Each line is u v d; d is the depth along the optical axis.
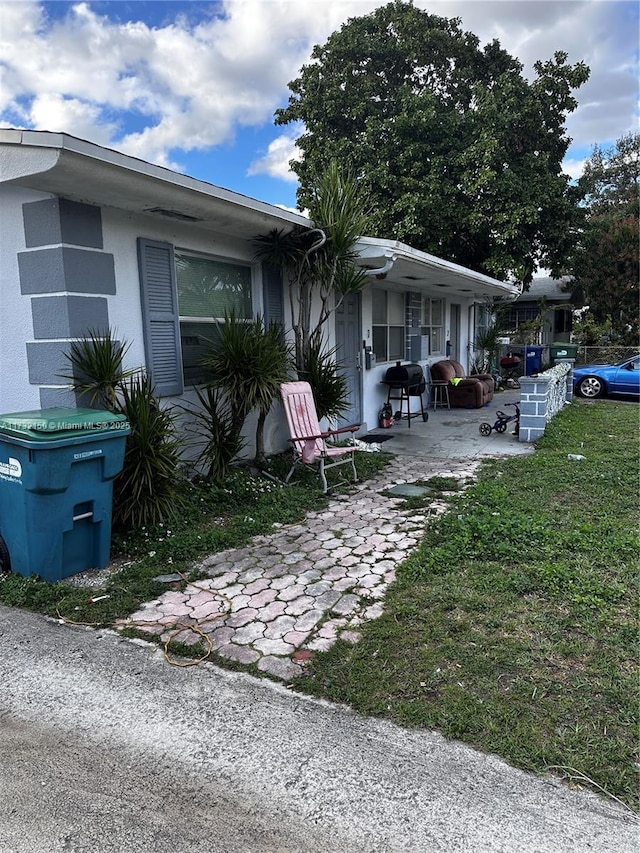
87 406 4.23
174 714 2.30
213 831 1.74
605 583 3.26
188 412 5.18
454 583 3.38
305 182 15.70
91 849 1.68
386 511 4.96
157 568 3.71
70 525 3.50
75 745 2.13
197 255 5.55
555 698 2.31
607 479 5.69
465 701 2.31
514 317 24.58
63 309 4.15
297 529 4.52
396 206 14.05
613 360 19.45
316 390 6.54
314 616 3.09
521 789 1.88
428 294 12.10
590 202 28.53
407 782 1.92
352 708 2.32
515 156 15.49
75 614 3.12
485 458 7.05
